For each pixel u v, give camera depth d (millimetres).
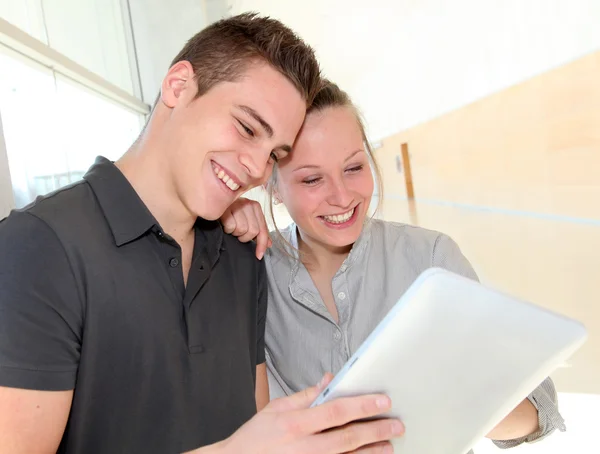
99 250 811
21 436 693
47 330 729
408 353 571
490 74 3904
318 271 1216
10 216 774
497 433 952
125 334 820
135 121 2893
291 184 1106
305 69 928
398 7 3787
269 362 1283
